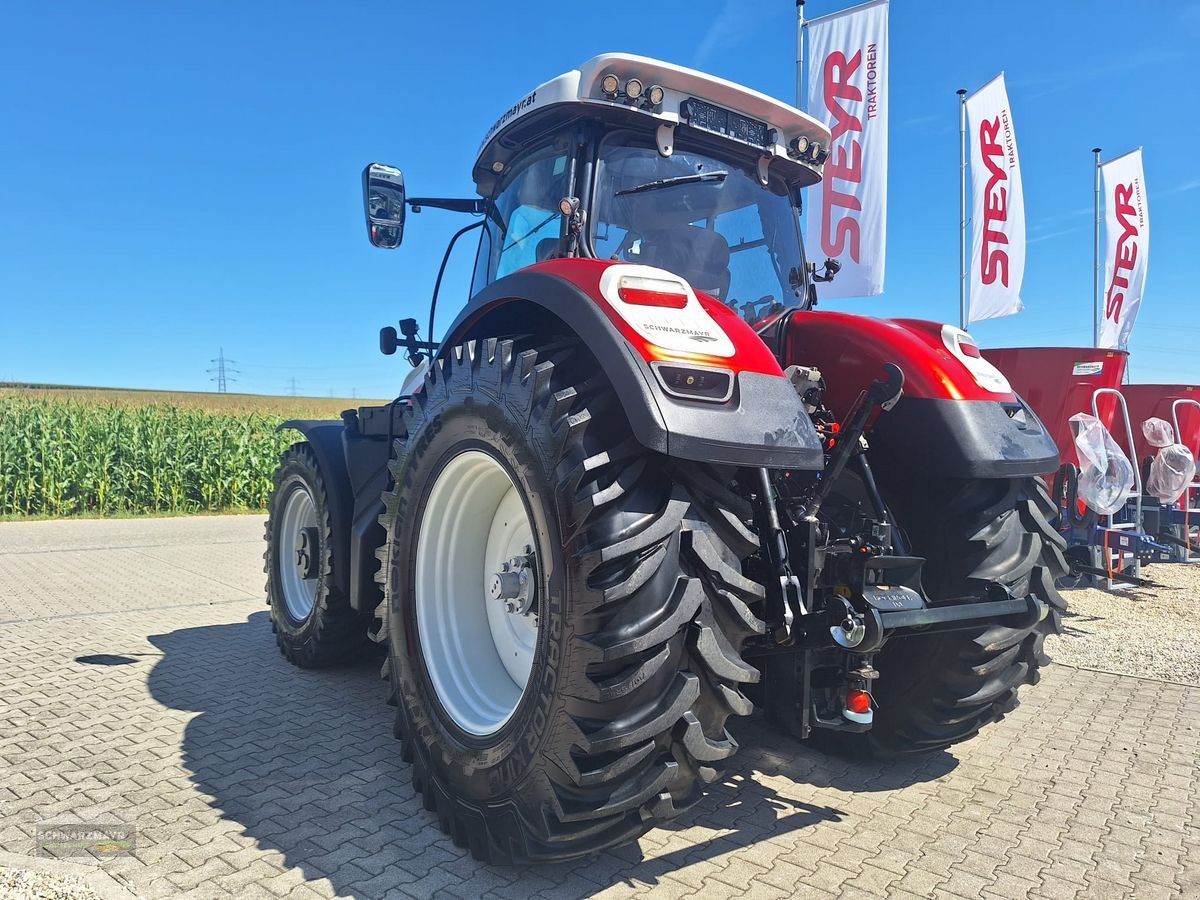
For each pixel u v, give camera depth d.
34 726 3.55
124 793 2.89
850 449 2.57
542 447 2.25
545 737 2.17
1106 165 11.92
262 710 3.81
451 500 2.80
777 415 2.27
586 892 2.31
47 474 12.54
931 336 3.21
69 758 3.20
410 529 2.86
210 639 5.14
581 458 2.16
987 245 9.06
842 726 2.45
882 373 3.03
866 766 3.25
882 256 7.46
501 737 2.36
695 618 2.13
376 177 3.67
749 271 3.39
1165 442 7.63
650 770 2.12
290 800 2.86
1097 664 4.75
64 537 10.11
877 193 7.45
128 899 2.22
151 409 14.95
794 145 3.43
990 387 3.08
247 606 6.15
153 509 13.53
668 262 3.14
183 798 2.86
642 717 2.06
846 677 2.47
